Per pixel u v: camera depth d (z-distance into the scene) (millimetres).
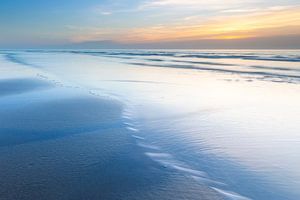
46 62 48094
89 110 11172
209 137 7906
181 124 9203
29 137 7969
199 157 6551
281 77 22562
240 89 16641
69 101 13031
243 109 11320
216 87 17609
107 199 4750
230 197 4828
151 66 37750
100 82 20266
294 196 4840
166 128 8773
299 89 16250
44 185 5199
